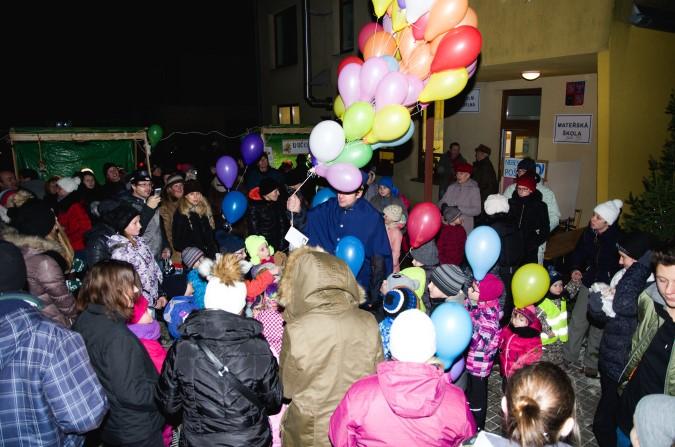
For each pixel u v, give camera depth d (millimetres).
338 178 4270
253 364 2316
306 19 8828
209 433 2289
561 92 8516
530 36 6105
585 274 4664
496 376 4906
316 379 2438
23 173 8281
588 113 8125
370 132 4445
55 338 2240
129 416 2598
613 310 3158
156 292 4348
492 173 8922
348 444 2094
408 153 10664
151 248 5387
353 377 2453
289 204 4777
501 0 6379
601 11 5406
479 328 3395
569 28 5699
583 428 4043
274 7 15703
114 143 10930
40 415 2203
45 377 2186
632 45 5691
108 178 8172
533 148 9273
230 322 2336
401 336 2033
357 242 3971
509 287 4406
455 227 5203
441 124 11000
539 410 1594
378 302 4246
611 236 4398
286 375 2475
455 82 4500
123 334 2564
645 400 1926
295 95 15375
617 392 3068
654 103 6258
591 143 8156
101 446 3480
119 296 2611
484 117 10086
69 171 10594
